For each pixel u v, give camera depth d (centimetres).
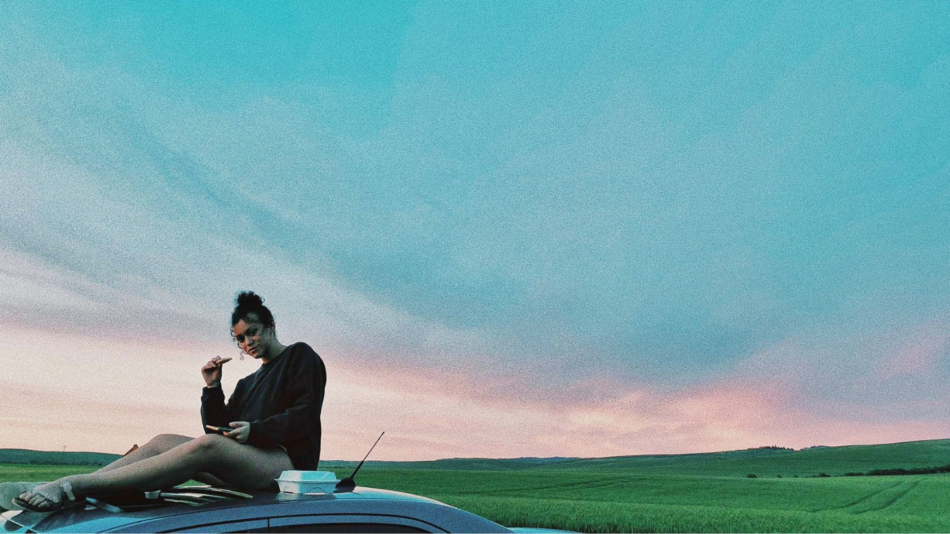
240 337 309
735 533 2931
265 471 262
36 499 212
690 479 6262
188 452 243
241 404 313
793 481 6138
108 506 212
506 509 3350
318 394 296
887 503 4625
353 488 231
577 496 4922
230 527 194
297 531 200
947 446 8706
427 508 223
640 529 2983
